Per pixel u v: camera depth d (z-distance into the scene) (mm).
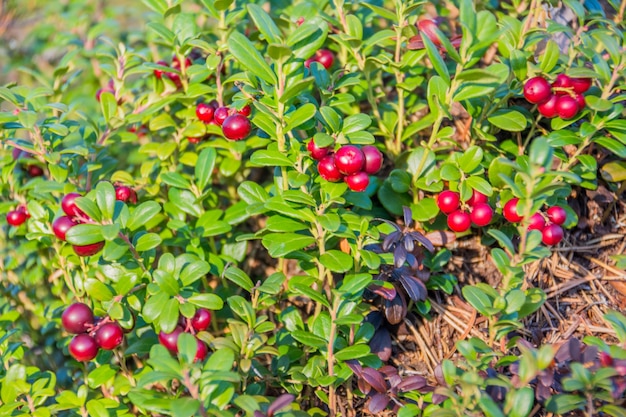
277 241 452
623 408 432
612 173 491
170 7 500
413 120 517
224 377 409
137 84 552
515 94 479
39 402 454
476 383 410
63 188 472
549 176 450
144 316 440
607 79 469
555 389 442
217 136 512
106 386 479
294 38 449
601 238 496
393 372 455
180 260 454
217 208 516
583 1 511
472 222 475
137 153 550
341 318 440
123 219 451
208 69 486
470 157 463
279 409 414
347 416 464
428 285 479
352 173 446
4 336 474
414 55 485
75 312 441
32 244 509
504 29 470
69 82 523
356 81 474
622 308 481
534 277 485
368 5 484
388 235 456
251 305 456
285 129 448
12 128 488
